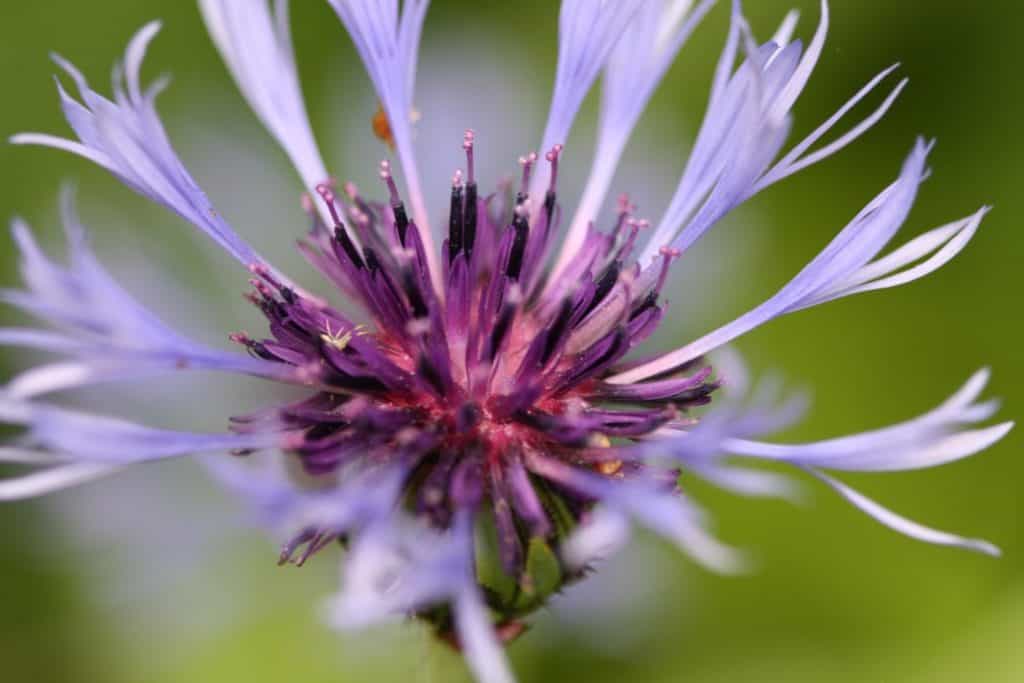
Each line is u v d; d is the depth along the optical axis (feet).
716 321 0.74
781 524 0.74
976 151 0.76
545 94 0.77
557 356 0.60
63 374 0.55
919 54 0.76
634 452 0.59
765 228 0.76
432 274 0.64
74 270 0.55
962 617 0.72
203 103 0.76
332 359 0.60
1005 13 0.75
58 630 0.72
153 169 0.60
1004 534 0.73
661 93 0.77
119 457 0.56
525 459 0.59
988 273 0.75
